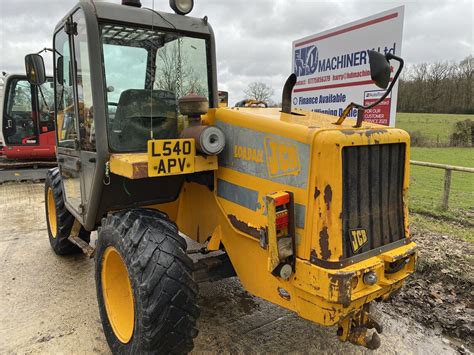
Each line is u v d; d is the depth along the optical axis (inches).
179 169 92.4
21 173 354.3
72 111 126.4
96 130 101.7
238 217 97.2
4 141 357.4
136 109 109.2
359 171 83.1
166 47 116.6
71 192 137.9
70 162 133.7
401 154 93.6
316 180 78.0
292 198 81.7
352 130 82.0
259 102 128.7
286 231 82.7
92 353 107.1
